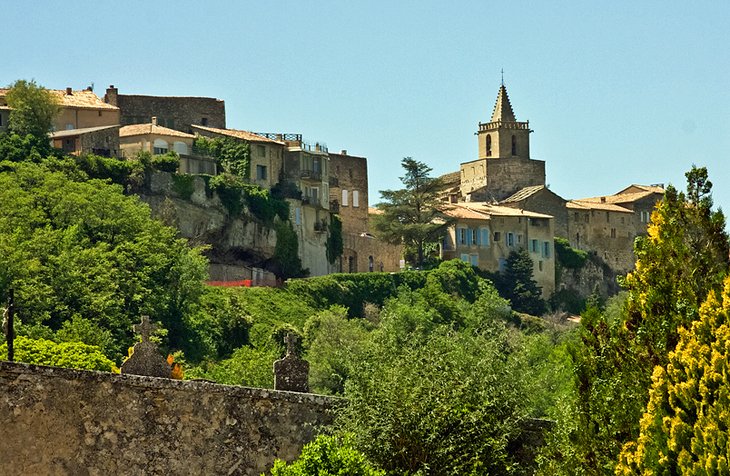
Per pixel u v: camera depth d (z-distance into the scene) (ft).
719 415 116.57
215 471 123.34
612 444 127.34
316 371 307.78
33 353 276.62
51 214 557.74
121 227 556.92
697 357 120.57
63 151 650.84
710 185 134.00
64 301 483.10
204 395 123.75
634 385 127.85
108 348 425.69
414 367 134.92
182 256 552.82
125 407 121.39
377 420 128.77
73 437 119.75
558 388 195.00
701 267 130.62
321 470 120.47
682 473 117.60
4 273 478.18
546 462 130.00
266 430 125.49
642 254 132.57
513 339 311.47
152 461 121.60
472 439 129.59
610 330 133.80
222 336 539.70
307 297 631.56
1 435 118.21
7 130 636.07
